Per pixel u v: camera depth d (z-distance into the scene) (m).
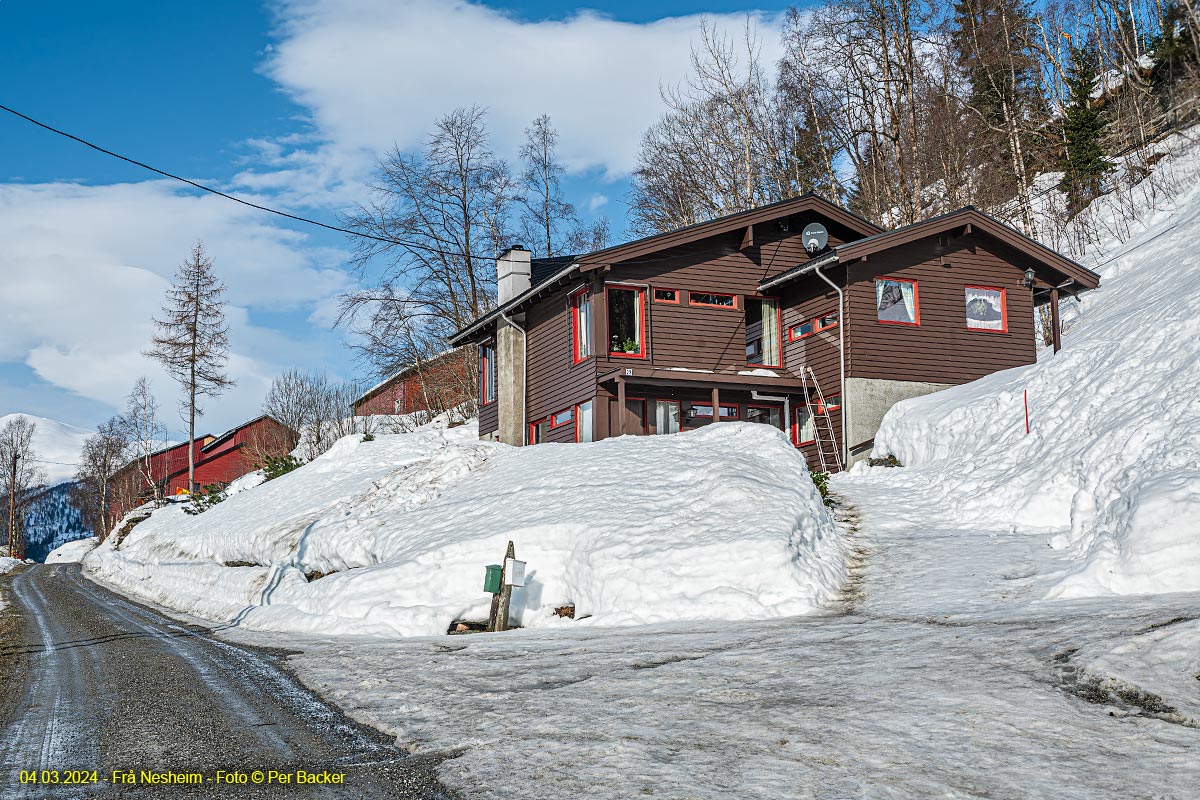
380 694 8.44
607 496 16.42
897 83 42.47
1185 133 38.75
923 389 25.38
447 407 47.28
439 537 16.94
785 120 46.28
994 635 9.01
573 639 11.48
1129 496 11.82
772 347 27.44
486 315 30.14
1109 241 35.34
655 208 48.19
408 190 43.34
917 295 25.64
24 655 12.49
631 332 25.50
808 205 26.61
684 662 9.17
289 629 15.37
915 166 40.09
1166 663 7.24
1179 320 17.20
